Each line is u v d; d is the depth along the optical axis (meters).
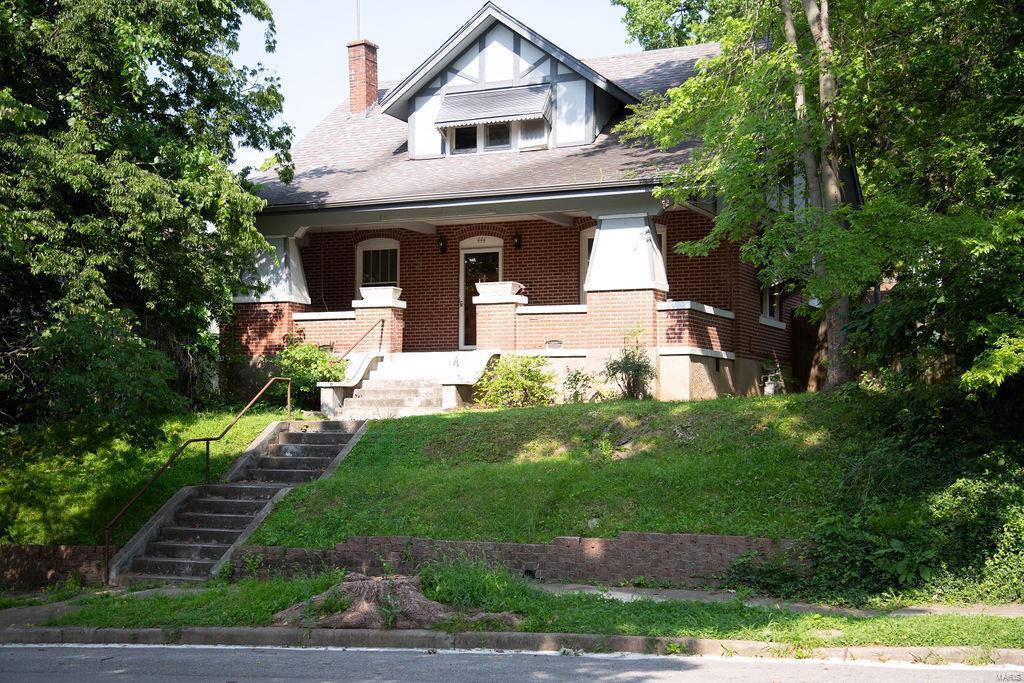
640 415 17.36
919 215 14.47
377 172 25.66
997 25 17.36
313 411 22.30
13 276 17.48
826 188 18.50
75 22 17.50
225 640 11.07
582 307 21.78
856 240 14.70
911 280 14.44
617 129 22.08
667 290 21.94
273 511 15.54
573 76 24.58
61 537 16.08
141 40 18.23
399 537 13.88
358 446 18.05
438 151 25.84
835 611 11.17
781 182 19.16
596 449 16.50
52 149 16.84
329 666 9.42
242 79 21.62
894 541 12.02
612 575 13.05
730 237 18.77
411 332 26.33
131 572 15.16
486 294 22.47
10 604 13.76
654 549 12.93
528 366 20.78
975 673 8.48
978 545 12.05
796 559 12.30
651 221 21.64
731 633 9.77
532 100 24.52
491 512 14.29
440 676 8.77
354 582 11.50
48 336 14.87
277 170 23.48
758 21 19.97
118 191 17.34
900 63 19.47
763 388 25.23
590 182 21.02
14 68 17.58
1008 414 14.23
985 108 16.86
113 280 19.16
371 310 23.22
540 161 23.80
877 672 8.56
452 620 10.77
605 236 21.53
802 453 14.74
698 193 20.14
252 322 23.94
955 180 17.95
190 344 22.89
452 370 21.73
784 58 17.78
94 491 16.98
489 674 8.81
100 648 11.07
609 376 20.58
